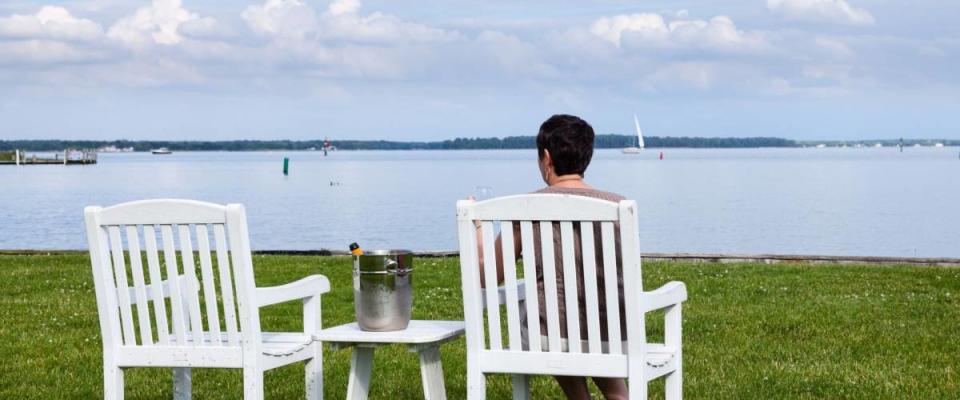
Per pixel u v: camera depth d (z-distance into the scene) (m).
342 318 9.77
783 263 14.06
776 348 7.98
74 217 44.53
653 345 4.92
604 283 4.57
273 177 101.62
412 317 9.75
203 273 4.65
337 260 14.71
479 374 4.53
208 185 81.56
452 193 68.19
